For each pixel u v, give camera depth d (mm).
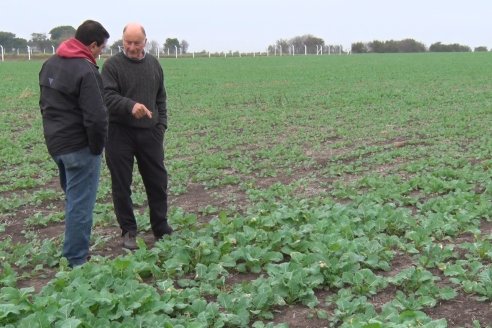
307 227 7137
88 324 4648
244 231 7016
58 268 6777
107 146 7277
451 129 17000
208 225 7602
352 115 21188
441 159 12281
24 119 21344
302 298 5504
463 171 10820
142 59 7184
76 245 6559
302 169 12570
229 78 39312
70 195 6461
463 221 7496
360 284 5656
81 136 6328
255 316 5219
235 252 6418
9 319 4871
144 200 10008
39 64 54438
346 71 44281
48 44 91500
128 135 7230
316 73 42719
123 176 7340
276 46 103000
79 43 6238
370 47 104000
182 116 21594
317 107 23844
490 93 27156
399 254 6707
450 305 5434
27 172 12609
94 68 6242
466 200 8648
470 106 22766
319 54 90875
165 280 5891
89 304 4980
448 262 6398
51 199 10453
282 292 5500
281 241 6836
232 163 13000
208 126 19312
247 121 20297
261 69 48188
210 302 5367
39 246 7566
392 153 13344
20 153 14875
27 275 6430
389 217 7586
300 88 31672
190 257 6395
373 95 27125
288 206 8969
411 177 11000
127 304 5078
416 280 5703
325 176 11641
